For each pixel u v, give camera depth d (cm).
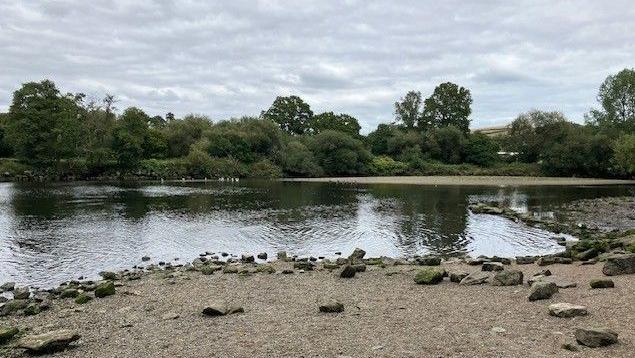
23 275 2442
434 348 1146
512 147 14138
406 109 16962
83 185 8431
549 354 1066
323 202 5953
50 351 1235
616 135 11369
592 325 1258
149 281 2194
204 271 2369
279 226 4069
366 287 1942
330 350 1163
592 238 3438
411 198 6531
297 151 12825
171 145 12912
